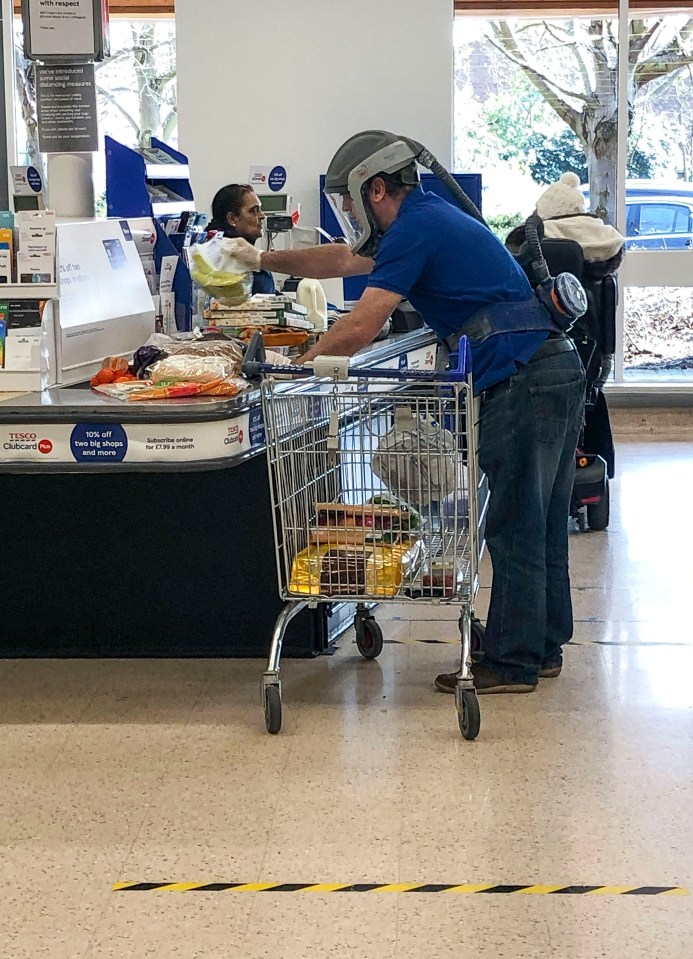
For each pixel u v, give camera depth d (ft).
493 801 8.88
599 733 10.16
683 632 12.93
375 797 8.97
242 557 12.09
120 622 12.30
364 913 7.39
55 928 7.30
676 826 8.48
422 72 26.05
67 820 8.70
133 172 13.33
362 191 10.43
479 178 23.73
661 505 19.12
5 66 27.35
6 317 10.77
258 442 10.37
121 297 12.22
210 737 10.19
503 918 7.32
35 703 11.07
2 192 27.84
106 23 12.75
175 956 6.98
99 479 12.05
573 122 27.30
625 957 6.91
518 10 26.86
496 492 10.77
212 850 8.21
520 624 10.96
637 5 26.63
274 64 26.21
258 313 12.62
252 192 17.57
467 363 9.63
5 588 12.31
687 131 27.07
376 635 12.01
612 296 16.99
